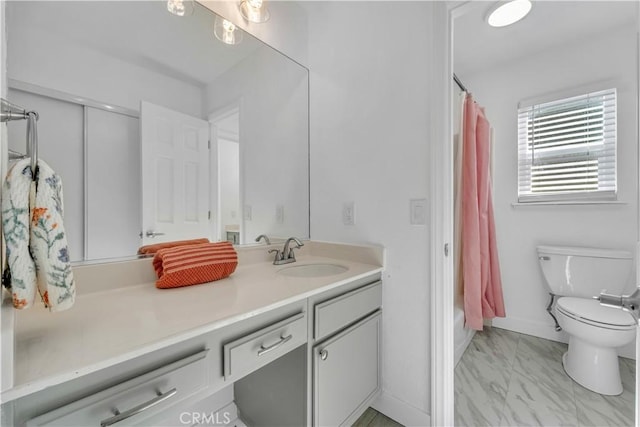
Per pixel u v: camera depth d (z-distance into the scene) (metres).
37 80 0.86
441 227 1.21
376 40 1.41
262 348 0.81
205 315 0.73
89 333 0.62
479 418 1.35
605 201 1.92
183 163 1.21
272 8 1.54
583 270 1.87
